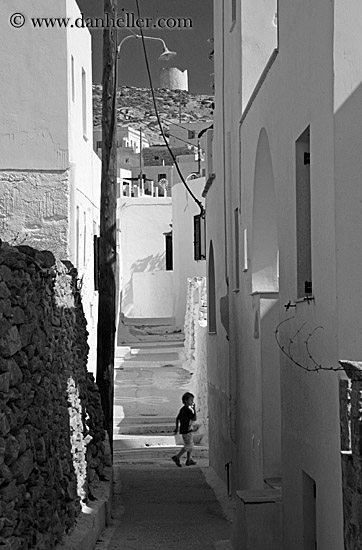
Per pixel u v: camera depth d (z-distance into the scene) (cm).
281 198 1088
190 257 3991
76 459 1140
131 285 4641
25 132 1823
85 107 2102
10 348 723
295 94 979
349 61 787
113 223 1570
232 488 1686
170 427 2431
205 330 2447
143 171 6650
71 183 1828
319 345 864
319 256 861
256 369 1405
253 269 1430
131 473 1989
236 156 1647
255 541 1102
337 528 791
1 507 667
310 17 888
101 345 1574
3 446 679
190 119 10125
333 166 791
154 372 2991
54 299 1031
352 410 681
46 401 902
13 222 1817
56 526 908
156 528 1345
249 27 1565
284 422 1088
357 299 789
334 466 803
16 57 1825
